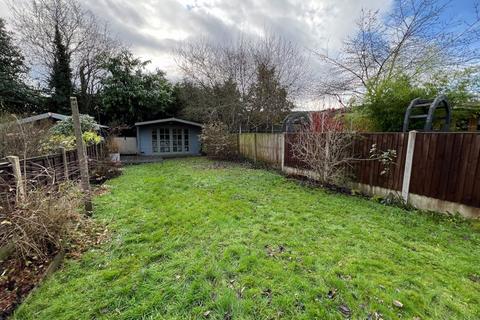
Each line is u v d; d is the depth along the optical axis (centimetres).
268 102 1302
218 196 441
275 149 786
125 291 184
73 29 1463
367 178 458
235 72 1312
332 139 509
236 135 1059
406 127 485
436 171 347
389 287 185
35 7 1345
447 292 182
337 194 468
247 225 307
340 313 162
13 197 228
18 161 276
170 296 179
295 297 176
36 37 1384
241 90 1323
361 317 158
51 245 237
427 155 357
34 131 523
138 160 1060
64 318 160
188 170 771
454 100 521
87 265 221
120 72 1434
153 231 292
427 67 614
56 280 199
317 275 201
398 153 401
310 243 258
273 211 362
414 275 202
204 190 491
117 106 1442
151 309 167
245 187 519
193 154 1361
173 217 333
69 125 712
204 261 221
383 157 419
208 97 1388
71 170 492
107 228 299
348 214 350
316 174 565
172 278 199
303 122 697
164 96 1543
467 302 172
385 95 574
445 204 338
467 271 207
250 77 1299
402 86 557
